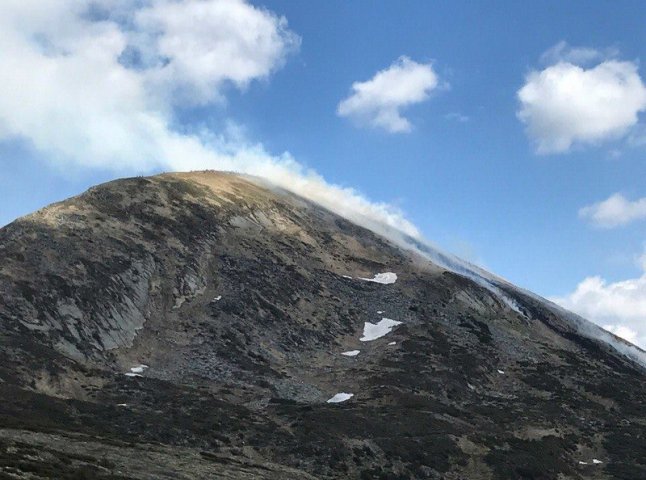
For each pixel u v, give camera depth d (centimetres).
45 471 3566
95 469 4062
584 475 7675
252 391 8681
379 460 6869
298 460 6556
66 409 6462
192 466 5028
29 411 6031
